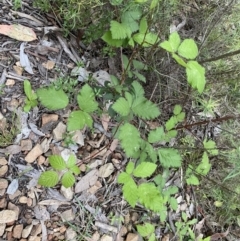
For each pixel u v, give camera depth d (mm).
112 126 497
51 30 488
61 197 456
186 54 399
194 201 566
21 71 462
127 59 483
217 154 562
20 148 441
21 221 432
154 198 410
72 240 457
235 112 604
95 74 502
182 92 541
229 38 572
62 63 488
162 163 473
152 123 535
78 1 452
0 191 425
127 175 413
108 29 476
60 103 409
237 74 567
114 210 492
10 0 478
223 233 579
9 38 466
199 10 582
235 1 557
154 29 520
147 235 492
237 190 576
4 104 441
